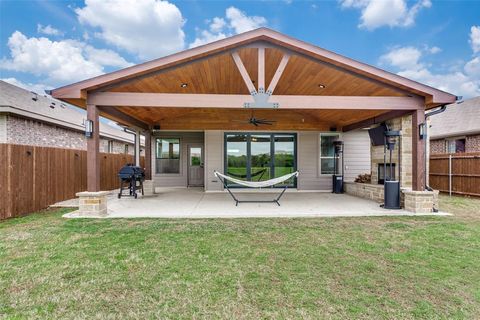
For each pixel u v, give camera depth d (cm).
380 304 239
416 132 616
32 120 1002
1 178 553
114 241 400
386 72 579
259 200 791
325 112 921
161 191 1051
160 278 285
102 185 1013
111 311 230
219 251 361
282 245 385
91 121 566
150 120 966
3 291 259
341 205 707
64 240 403
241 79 759
